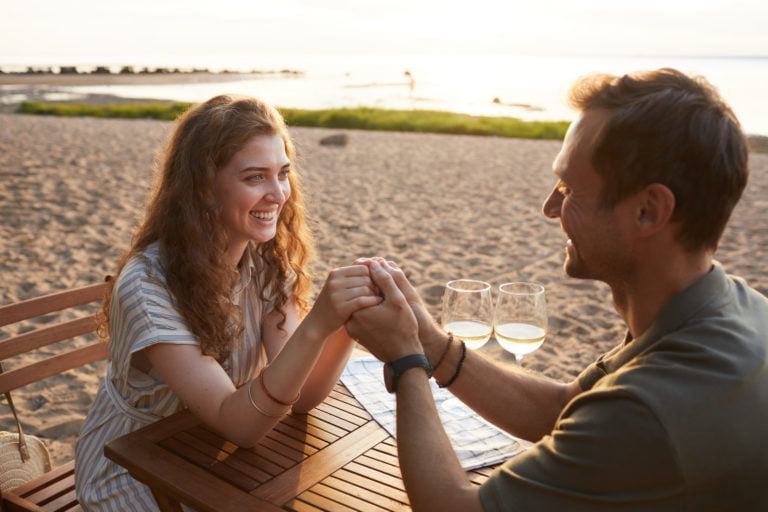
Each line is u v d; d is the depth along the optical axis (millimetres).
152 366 1604
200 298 1528
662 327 987
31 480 2078
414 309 1438
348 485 1285
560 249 6723
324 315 1323
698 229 954
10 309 1967
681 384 879
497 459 1403
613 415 890
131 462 1337
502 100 44844
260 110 1623
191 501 1229
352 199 9250
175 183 1591
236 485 1273
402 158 13969
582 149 998
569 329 4562
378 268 1303
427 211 8570
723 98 956
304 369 1361
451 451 1069
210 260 1563
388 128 22359
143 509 1531
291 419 1560
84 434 1705
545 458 952
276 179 1630
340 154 14391
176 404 1639
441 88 60562
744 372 886
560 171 1048
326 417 1574
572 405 973
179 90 58344
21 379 2039
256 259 1805
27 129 18906
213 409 1438
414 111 27000
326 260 6129
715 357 894
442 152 15320
